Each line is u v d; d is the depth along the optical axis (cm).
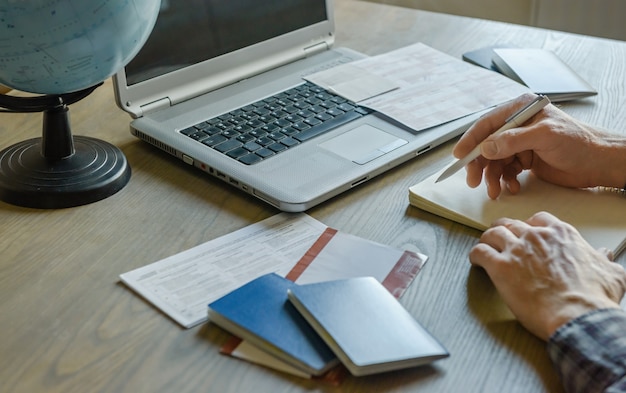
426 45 136
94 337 70
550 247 75
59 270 79
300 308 69
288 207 88
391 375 66
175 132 101
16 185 89
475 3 233
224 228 86
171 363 67
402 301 75
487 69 124
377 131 103
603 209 89
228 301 71
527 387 65
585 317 67
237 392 64
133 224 86
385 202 92
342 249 82
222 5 113
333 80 117
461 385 65
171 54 108
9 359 67
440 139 103
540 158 94
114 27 79
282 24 123
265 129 102
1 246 82
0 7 72
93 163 93
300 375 66
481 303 75
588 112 115
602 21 219
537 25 226
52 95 89
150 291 75
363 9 156
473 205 89
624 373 63
